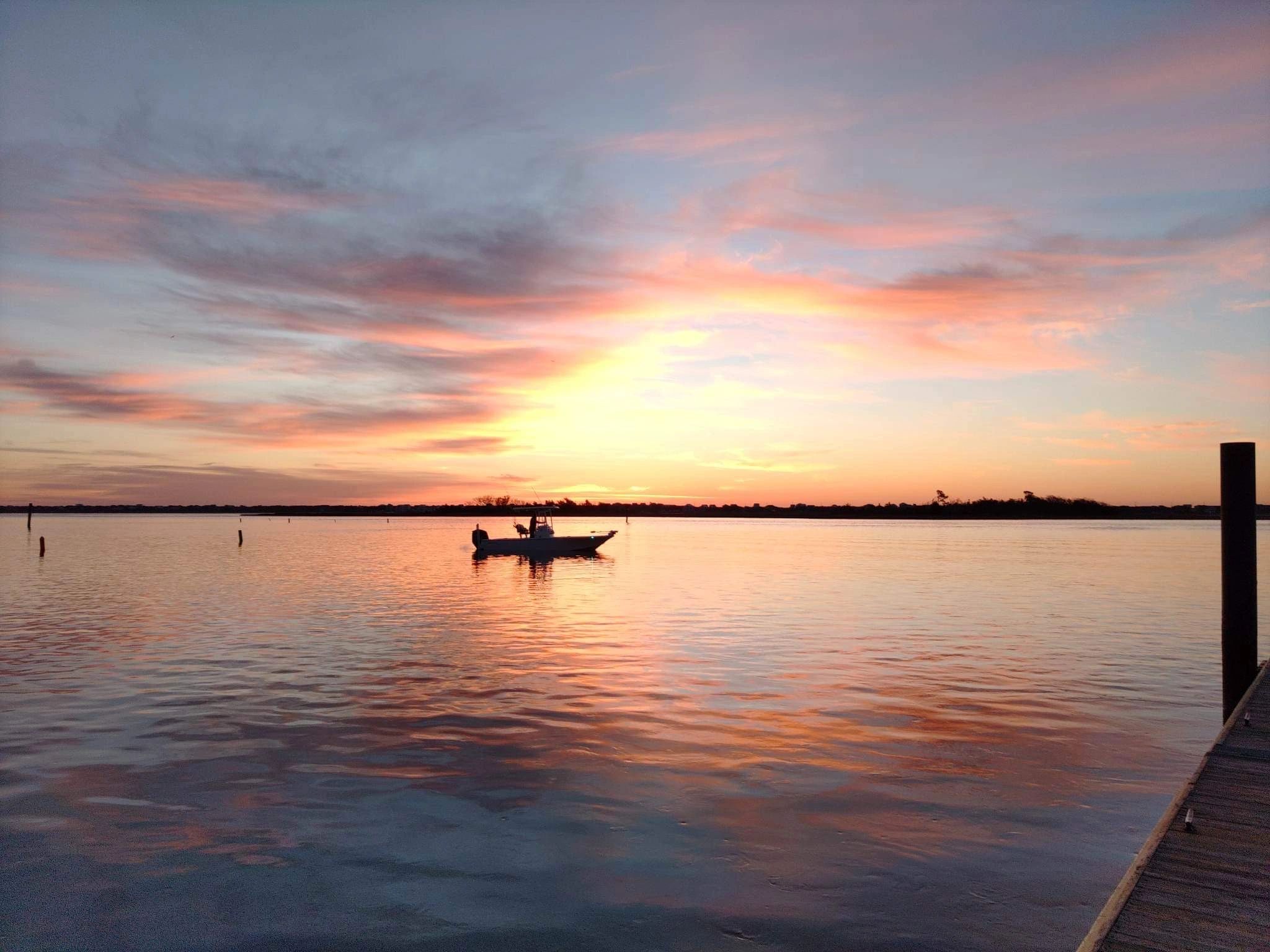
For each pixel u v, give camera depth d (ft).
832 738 39.11
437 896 24.16
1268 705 33.45
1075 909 23.21
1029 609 89.10
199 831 28.55
